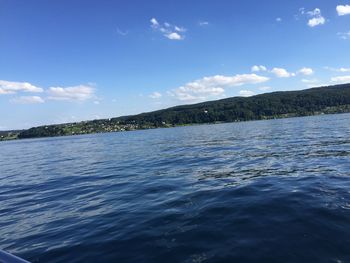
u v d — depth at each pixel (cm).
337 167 1482
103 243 798
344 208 876
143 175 1780
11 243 870
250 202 1008
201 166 1925
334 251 647
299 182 1230
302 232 744
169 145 4047
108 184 1605
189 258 674
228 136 4897
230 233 779
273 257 645
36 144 9044
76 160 3155
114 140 7144
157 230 848
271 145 2841
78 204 1238
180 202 1096
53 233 918
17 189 1748
